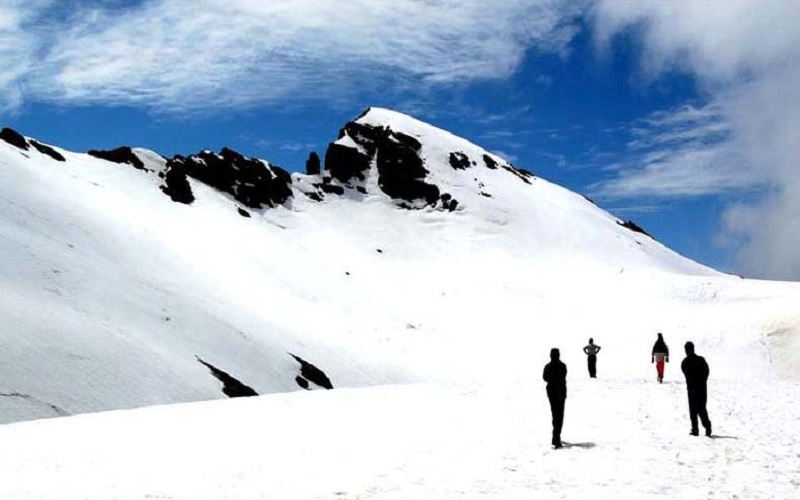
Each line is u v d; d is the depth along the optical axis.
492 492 15.20
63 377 43.62
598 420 25.11
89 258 61.50
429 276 133.12
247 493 15.79
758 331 89.12
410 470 17.97
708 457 18.11
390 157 173.88
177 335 56.69
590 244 160.25
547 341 90.62
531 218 166.38
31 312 48.41
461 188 172.75
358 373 66.25
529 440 21.77
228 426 25.70
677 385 35.75
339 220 155.50
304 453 20.67
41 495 15.70
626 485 15.38
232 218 130.75
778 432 21.42
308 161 172.50
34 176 73.00
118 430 25.05
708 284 117.94
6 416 38.53
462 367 79.19
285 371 59.47
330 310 99.31
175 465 19.08
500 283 128.62
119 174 124.00
